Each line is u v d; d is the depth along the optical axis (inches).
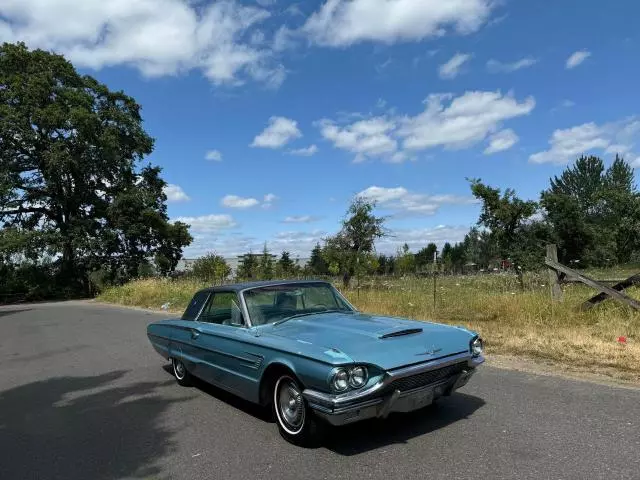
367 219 826.8
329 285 256.2
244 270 1214.3
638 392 227.1
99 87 1872.5
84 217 1812.3
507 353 315.3
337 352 170.2
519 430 188.1
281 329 209.2
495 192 607.5
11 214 1777.8
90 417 237.3
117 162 1852.9
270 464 170.9
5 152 1689.2
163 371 328.5
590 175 3176.7
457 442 179.5
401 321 214.4
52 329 620.4
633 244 1513.3
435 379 180.1
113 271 1801.2
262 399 202.7
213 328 239.9
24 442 207.9
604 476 148.5
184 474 167.3
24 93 1681.8
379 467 162.9
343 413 162.4
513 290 504.1
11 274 1764.3
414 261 1277.1
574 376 259.0
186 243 2023.9
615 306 380.2
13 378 334.6
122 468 175.9
